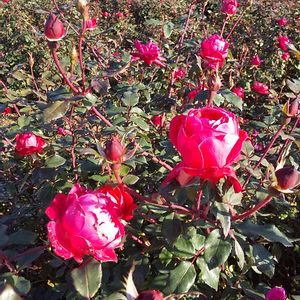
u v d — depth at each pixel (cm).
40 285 48
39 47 158
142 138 53
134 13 225
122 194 31
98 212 28
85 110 55
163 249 41
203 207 38
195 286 42
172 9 205
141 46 63
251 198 48
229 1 74
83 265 30
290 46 66
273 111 65
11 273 33
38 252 34
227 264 51
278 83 141
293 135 53
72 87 44
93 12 194
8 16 188
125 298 28
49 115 40
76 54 48
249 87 118
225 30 170
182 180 30
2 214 62
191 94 62
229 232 34
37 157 49
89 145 52
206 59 50
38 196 47
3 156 60
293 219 62
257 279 60
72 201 29
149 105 71
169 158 51
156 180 51
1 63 88
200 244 39
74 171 50
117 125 51
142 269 40
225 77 112
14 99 59
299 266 61
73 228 27
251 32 162
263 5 190
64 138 54
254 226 34
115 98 79
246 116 97
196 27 116
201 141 27
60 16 67
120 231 29
